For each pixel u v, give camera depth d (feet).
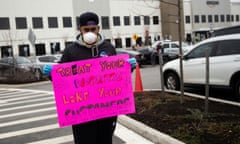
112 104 12.50
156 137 17.01
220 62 28.30
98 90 12.31
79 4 167.22
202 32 204.85
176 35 191.11
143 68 72.90
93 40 11.82
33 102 34.88
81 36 12.13
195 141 15.38
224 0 227.20
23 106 32.60
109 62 12.32
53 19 160.35
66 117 12.08
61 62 12.41
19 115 27.86
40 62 65.51
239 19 242.37
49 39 159.12
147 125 19.21
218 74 28.55
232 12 235.81
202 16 213.25
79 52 12.09
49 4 159.02
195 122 18.45
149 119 20.35
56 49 161.17
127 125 20.62
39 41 155.94
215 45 29.12
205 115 19.62
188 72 31.63
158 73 57.41
